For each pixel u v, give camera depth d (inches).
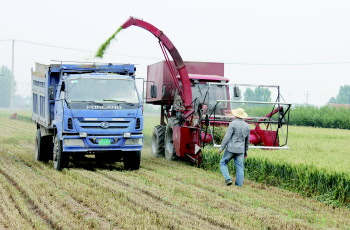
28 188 388.2
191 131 597.3
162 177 481.7
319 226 297.1
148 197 368.5
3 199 349.1
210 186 428.1
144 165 589.0
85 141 502.9
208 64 727.7
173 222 286.4
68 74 538.3
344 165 429.1
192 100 635.5
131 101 518.6
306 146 645.9
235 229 279.1
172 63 714.8
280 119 593.3
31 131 1277.1
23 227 269.7
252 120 610.5
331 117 1713.8
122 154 542.9
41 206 324.8
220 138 588.4
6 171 492.1
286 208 350.0
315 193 402.6
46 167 538.9
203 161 561.9
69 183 423.2
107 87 518.0
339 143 718.5
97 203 338.0
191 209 327.9
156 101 746.2
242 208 338.6
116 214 307.9
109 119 506.6
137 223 287.1
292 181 434.0
